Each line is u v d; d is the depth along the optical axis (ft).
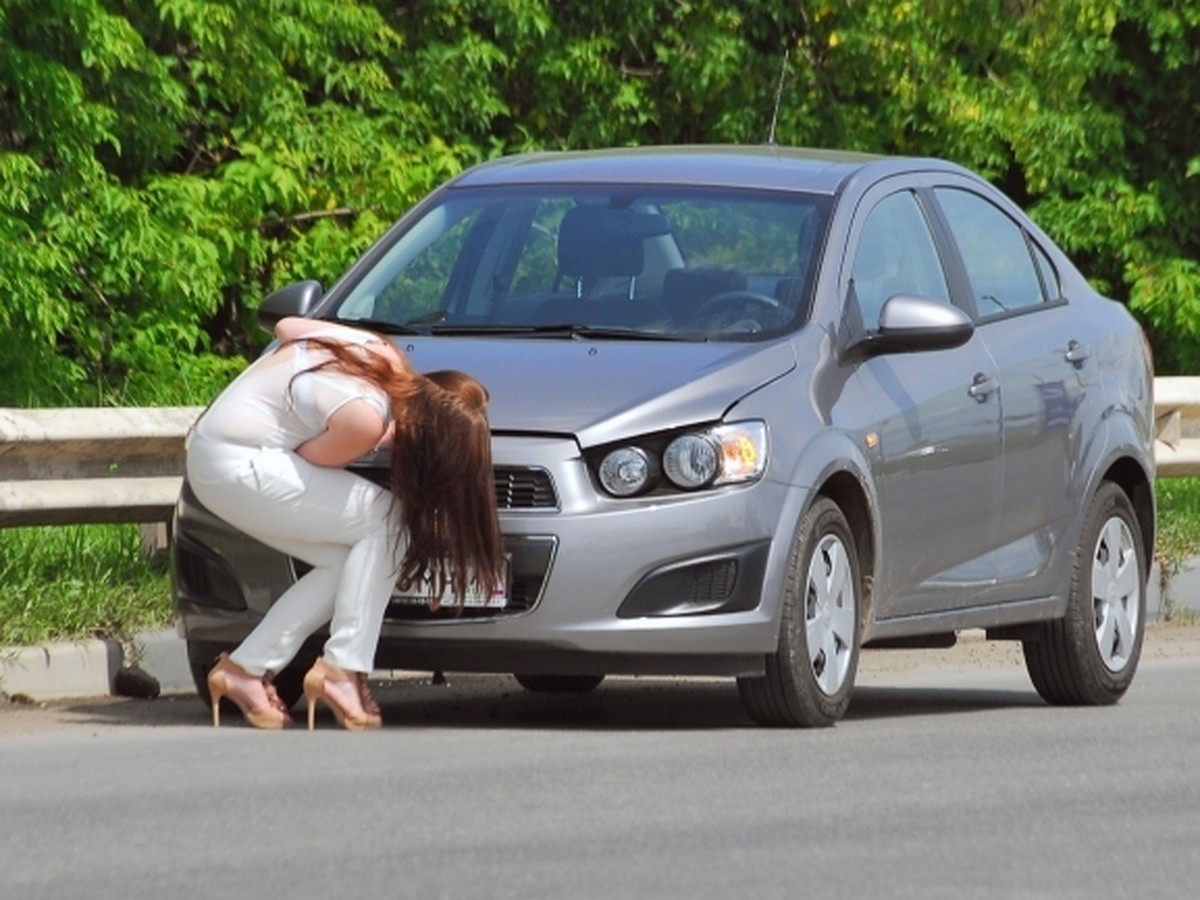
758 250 68.54
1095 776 55.16
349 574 60.95
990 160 151.33
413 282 69.77
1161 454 108.27
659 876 42.27
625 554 60.34
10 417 78.54
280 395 60.59
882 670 87.04
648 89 146.92
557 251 69.41
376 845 44.73
